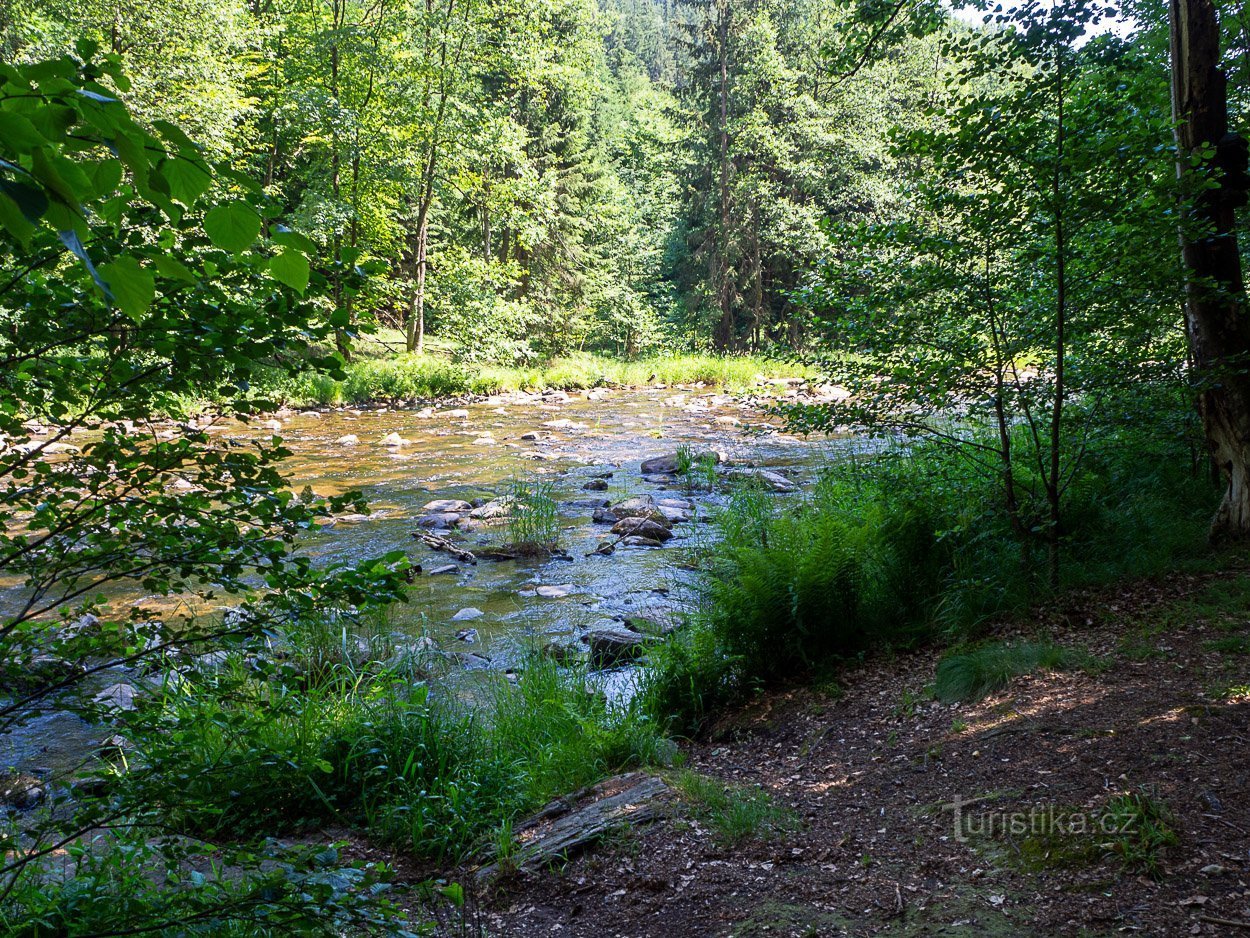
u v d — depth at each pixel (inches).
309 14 1149.7
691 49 1640.0
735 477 544.1
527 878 148.6
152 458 88.8
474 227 1471.5
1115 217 218.2
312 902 83.0
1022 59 234.2
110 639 95.2
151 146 45.9
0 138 37.5
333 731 195.9
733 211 1608.0
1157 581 236.1
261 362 83.2
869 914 122.7
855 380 271.4
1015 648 207.9
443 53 1086.4
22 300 75.1
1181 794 134.9
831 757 187.3
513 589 358.9
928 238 239.0
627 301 1523.1
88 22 764.6
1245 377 247.3
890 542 272.4
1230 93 330.0
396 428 794.2
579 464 621.3
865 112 1430.9
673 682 238.4
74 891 117.0
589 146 1752.0
